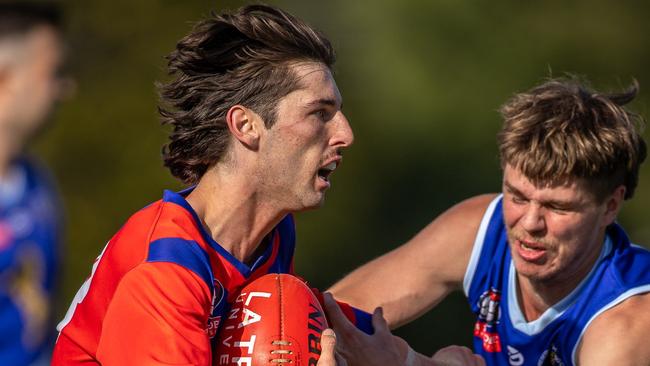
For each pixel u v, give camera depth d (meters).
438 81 75.31
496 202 16.88
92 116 61.72
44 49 11.82
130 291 12.32
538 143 14.51
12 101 11.80
